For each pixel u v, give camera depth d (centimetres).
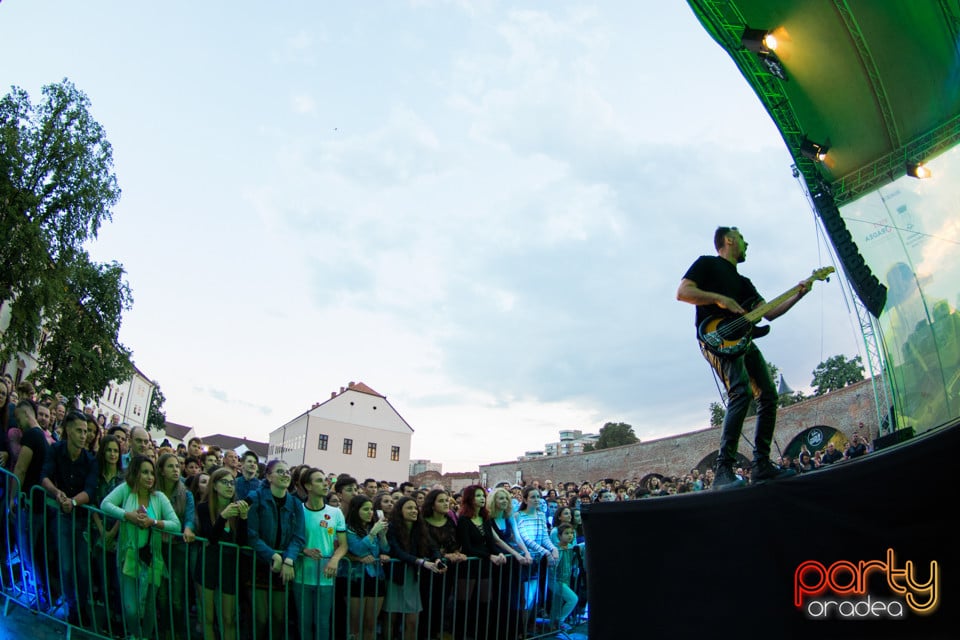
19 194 2989
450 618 634
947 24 821
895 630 264
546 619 745
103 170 3372
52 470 555
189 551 552
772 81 1089
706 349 381
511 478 4422
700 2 1014
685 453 3066
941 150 978
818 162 1147
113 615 526
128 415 7631
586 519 358
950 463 265
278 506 559
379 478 7056
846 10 891
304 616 554
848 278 1150
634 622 323
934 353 1021
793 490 299
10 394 641
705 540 316
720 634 298
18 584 548
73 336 3353
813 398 2333
